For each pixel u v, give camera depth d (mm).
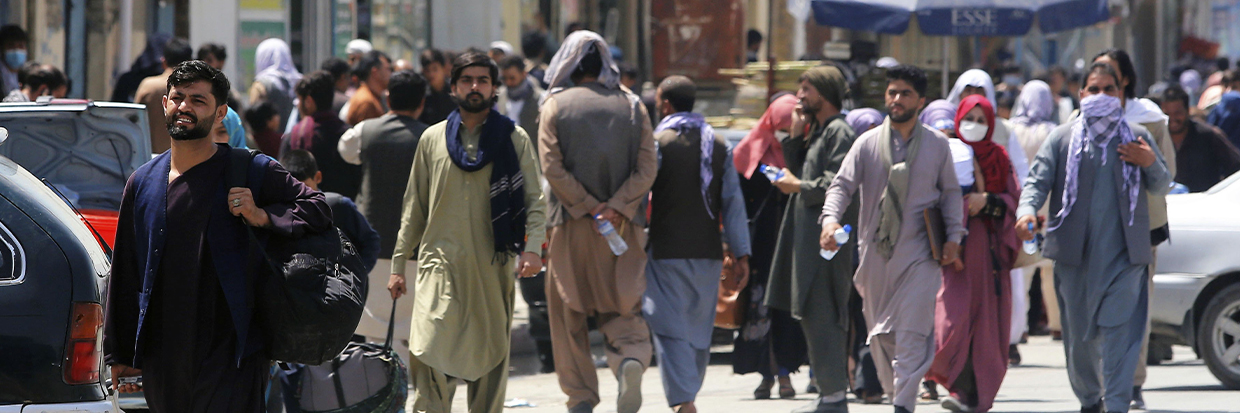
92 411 17406
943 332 26812
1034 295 44500
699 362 26469
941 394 31594
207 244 16469
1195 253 32875
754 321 30219
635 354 25516
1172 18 131000
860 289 25484
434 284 23609
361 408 22781
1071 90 77688
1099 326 25250
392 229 30219
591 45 25734
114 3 60031
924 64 88562
